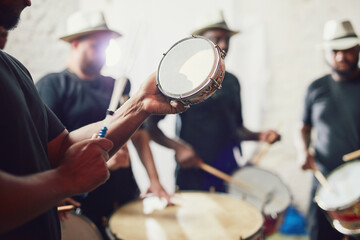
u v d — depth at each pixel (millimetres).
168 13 3037
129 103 961
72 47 1867
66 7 2758
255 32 3338
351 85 2328
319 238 2271
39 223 709
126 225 1537
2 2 676
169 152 3080
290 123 3398
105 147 741
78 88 1811
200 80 931
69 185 667
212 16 2355
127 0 2941
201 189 2314
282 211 2037
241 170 2336
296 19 3338
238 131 2533
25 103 726
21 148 675
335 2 3266
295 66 3365
